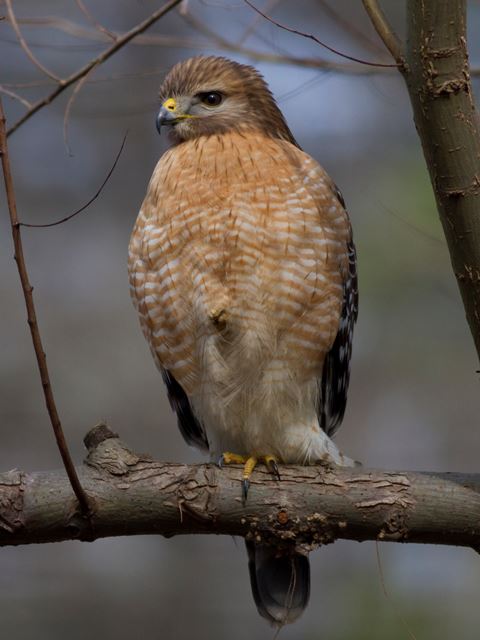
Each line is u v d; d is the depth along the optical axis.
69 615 16.05
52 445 18.00
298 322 8.91
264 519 7.54
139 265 9.20
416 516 7.42
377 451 17.12
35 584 16.20
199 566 16.67
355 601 12.52
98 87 17.20
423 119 6.81
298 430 9.20
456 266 7.00
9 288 18.97
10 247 19.27
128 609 16.17
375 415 17.25
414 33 6.75
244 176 8.92
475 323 7.08
